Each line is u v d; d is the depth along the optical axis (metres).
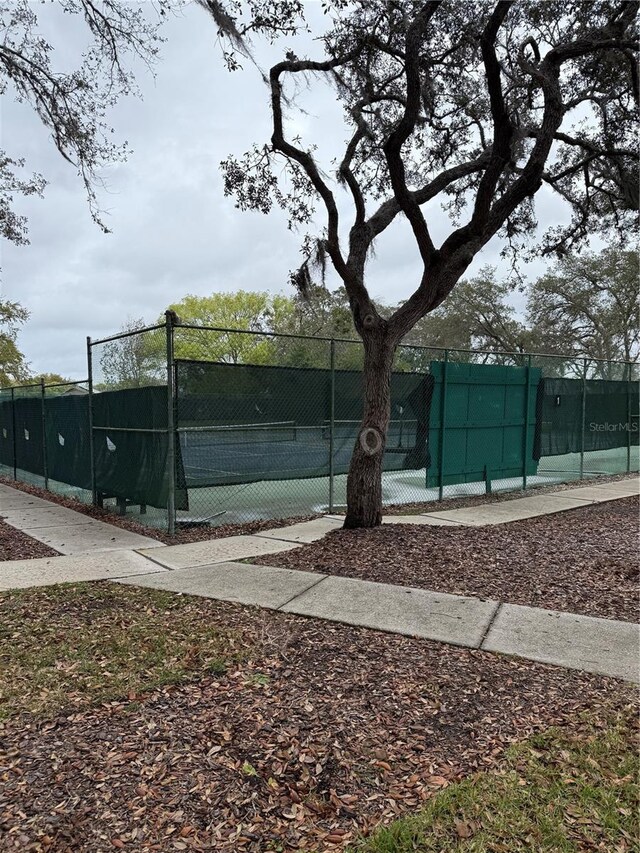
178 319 7.71
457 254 6.73
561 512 8.75
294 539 6.88
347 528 7.05
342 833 2.19
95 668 3.49
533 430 11.20
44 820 2.22
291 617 4.32
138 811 2.28
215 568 5.68
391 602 4.62
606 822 2.23
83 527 7.89
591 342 31.23
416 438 9.24
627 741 2.76
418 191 7.81
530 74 7.09
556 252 11.44
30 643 3.86
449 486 10.57
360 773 2.54
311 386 8.39
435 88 8.91
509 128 6.39
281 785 2.45
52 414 11.41
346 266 6.92
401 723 2.92
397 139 6.27
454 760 2.63
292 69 7.25
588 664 3.57
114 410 8.67
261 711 3.01
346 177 7.44
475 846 2.11
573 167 9.57
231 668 3.50
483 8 7.69
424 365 11.79
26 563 5.95
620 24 7.15
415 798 2.38
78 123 8.60
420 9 7.19
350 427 8.91
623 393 13.80
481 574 5.33
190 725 2.88
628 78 8.30
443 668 3.51
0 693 3.19
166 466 7.19
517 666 3.54
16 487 12.68
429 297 6.83
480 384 10.11
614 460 14.79
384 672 3.45
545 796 2.38
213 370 7.38
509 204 6.88
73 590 4.97
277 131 7.02
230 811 2.30
